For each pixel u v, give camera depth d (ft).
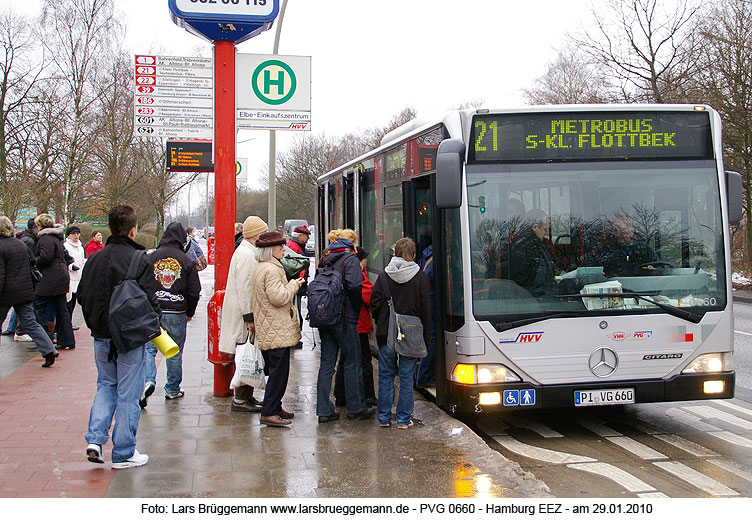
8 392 26.81
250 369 23.90
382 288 22.48
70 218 105.91
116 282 17.80
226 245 26.40
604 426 24.68
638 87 89.97
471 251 21.58
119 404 18.20
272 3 25.17
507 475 18.06
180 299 25.66
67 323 36.47
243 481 17.52
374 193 33.04
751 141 75.66
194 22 25.00
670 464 20.21
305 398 27.04
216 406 25.35
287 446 20.61
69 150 101.60
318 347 40.04
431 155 24.36
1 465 18.47
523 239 21.76
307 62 28.58
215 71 26.20
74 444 20.39
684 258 22.17
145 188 126.62
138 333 17.61
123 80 112.06
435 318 24.58
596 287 21.71
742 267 86.58
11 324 41.11
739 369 34.22
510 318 21.44
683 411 26.73
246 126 28.25
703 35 77.30
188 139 28.27
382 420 22.89
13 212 83.05
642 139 22.36
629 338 21.65
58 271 35.63
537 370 21.39
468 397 21.38
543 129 22.13
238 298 23.93
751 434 23.39
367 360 25.57
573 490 17.94
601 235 21.95
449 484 17.42
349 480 17.69
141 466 18.54
